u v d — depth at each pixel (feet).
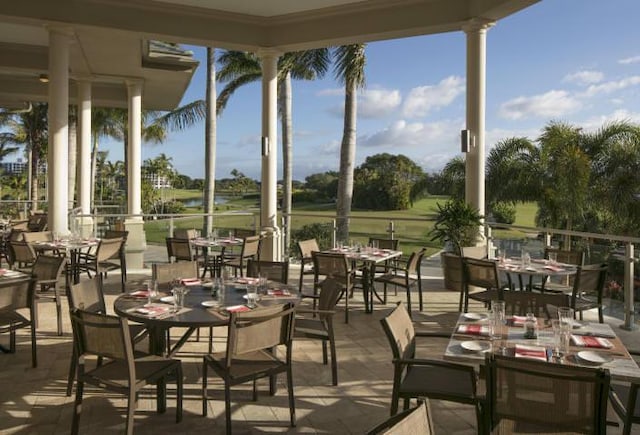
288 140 63.00
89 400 12.42
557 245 21.45
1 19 24.03
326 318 13.57
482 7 23.07
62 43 24.89
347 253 22.39
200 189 115.34
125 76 35.53
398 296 24.89
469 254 21.49
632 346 16.69
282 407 12.16
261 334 10.71
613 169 45.73
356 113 50.65
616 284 18.90
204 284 14.51
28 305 14.55
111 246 24.43
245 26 27.61
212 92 59.67
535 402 7.46
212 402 12.40
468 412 11.99
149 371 10.55
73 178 73.41
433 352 16.34
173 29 26.25
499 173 47.55
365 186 74.59
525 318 10.79
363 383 13.74
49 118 24.99
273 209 29.35
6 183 107.14
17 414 11.61
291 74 54.90
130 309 11.64
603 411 7.11
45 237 25.45
